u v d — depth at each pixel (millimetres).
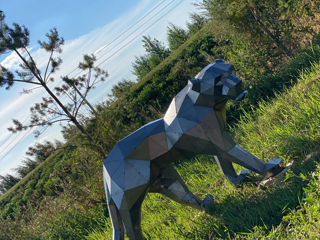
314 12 8422
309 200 3494
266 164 4574
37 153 8367
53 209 10375
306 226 3285
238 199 4703
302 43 8586
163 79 13992
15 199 18516
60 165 15266
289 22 8703
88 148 8930
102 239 6520
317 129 4770
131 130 10148
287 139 5051
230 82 3936
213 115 4117
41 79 7707
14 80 7438
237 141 6734
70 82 7980
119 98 11688
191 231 4824
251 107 8125
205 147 4246
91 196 9477
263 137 5832
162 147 4223
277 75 8102
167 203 6250
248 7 8477
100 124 8992
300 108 5594
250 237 3873
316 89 5781
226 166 4992
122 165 4172
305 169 4258
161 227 5484
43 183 16344
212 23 9328
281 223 3693
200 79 4031
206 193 5602
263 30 8656
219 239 4242
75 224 9062
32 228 10477
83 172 9680
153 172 4281
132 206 4152
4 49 7234
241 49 8953
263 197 4430
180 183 4789
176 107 4219
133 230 4215
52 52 7738
